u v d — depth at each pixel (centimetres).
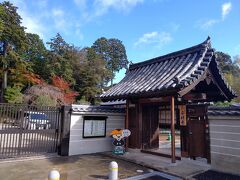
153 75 1055
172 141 839
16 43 3475
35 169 747
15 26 3391
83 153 1034
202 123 845
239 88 3158
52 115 984
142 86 967
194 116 868
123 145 1029
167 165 821
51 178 471
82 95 3809
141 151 1044
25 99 2786
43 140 981
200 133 847
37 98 2623
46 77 3784
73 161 880
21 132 902
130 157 954
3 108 857
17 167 765
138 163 864
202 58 918
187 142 881
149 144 1100
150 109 1130
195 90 1088
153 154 984
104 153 1050
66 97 3066
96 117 1093
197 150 847
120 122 1189
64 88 3247
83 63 4131
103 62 4600
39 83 3222
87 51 4716
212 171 753
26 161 849
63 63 3831
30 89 2923
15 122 890
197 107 860
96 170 757
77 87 3903
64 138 980
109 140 1133
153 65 1182
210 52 930
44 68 3781
